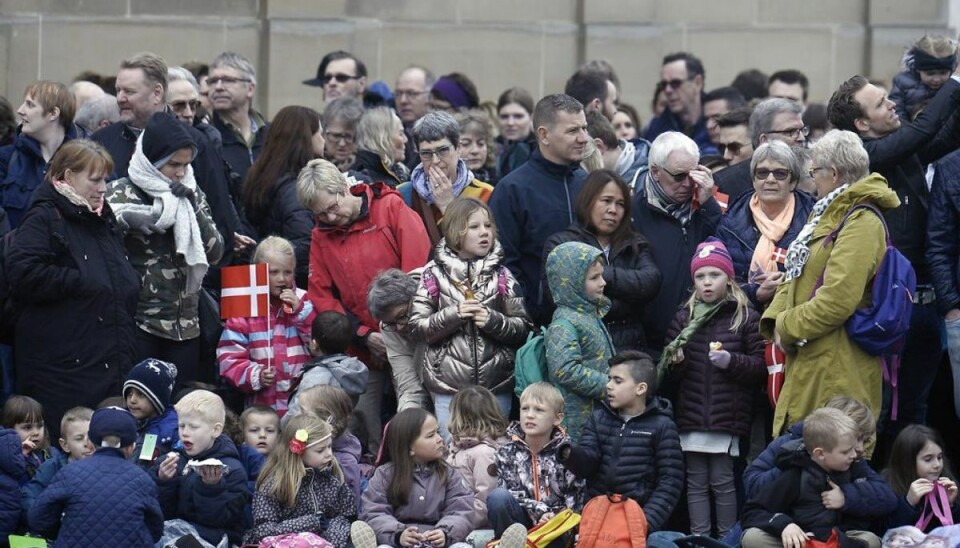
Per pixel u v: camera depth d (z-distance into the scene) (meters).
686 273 30.36
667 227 30.45
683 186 30.28
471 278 29.70
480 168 35.22
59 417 29.27
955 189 29.72
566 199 31.00
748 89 43.88
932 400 31.44
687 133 41.00
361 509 28.45
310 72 46.44
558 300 29.44
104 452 27.12
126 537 26.67
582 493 28.50
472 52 47.09
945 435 31.44
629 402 28.50
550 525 27.41
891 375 28.58
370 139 33.59
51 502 26.78
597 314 29.45
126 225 29.88
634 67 47.34
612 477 28.33
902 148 29.80
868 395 28.08
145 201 30.11
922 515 28.03
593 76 36.66
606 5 47.47
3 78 45.41
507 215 30.95
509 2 47.25
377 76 46.88
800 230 29.72
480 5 47.22
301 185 30.91
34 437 28.80
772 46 47.56
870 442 28.03
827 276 27.80
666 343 29.66
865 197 28.02
